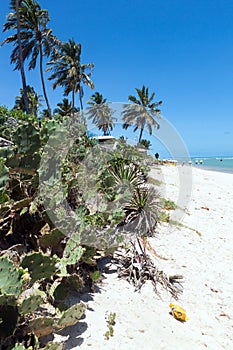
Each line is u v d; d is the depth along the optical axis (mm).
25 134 2666
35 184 2754
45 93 23656
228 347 2791
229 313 3445
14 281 1693
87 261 2924
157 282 3689
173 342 2562
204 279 4156
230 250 5449
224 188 12867
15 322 1698
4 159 2461
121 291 3209
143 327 2633
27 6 22281
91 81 28734
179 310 3080
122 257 3982
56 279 2570
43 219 2744
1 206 2553
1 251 2445
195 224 6734
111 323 2520
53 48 24625
